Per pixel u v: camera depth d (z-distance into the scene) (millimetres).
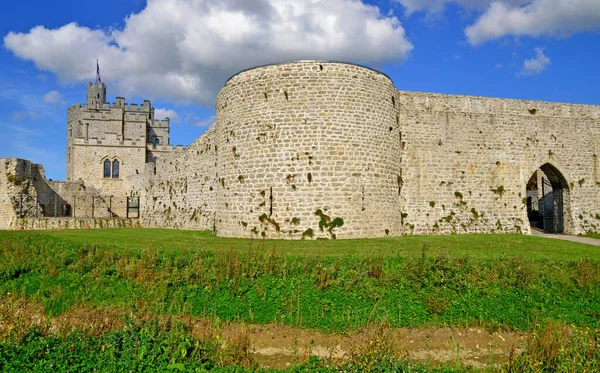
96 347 10734
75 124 85250
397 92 27562
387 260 16734
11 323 11812
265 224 23609
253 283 15438
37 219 35594
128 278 15992
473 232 29266
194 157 35094
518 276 16125
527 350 12180
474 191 29812
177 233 28078
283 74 24203
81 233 26609
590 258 18062
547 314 14844
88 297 15227
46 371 9547
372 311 14344
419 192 28781
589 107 32906
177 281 15547
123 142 68812
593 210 32094
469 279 15891
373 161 24453
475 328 14375
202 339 11961
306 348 12484
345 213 23297
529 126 31391
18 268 16578
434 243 21984
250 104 24766
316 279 15461
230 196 25203
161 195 40188
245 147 24688
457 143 29875
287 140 23750
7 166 37438
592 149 32594
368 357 10992
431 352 13297
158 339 11109
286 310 14453
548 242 23797
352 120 24016
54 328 12898
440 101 29953
